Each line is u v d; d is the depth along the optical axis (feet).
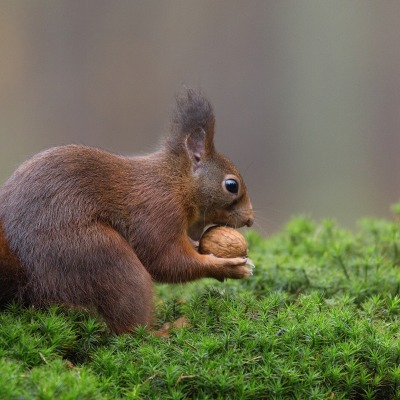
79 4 93.45
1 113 91.50
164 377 28.12
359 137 95.35
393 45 95.25
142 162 36.40
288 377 28.63
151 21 94.38
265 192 93.86
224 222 39.11
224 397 27.84
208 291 36.29
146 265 35.17
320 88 95.20
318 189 93.76
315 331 30.89
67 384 25.13
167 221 35.40
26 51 92.27
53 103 93.04
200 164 38.01
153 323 34.01
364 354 30.53
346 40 95.35
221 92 94.94
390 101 95.20
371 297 39.42
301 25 95.25
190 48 95.04
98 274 32.22
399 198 93.61
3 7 91.20
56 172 33.27
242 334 30.76
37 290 32.01
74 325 31.45
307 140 95.04
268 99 95.04
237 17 94.84
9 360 27.32
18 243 32.12
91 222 33.01
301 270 42.04
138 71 94.43
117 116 94.12
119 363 28.91
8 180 34.01
